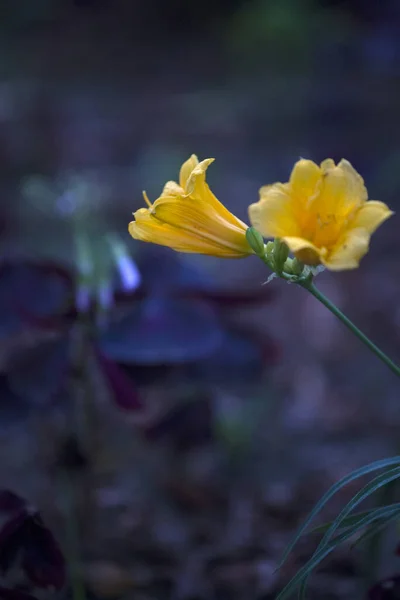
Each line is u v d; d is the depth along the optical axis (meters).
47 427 1.26
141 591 1.13
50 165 2.77
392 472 0.90
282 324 1.78
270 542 1.18
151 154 2.84
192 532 1.20
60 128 3.21
